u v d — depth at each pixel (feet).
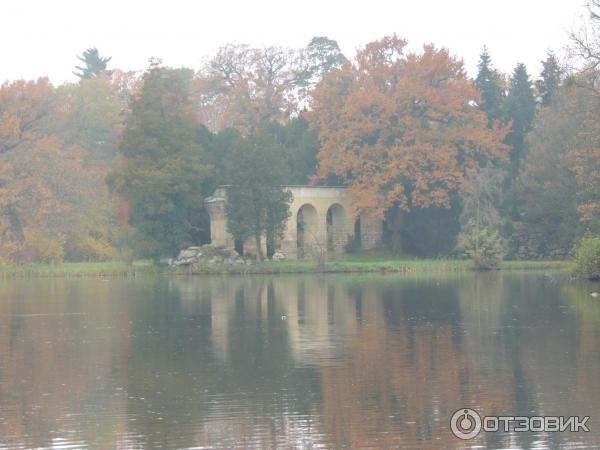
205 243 358.02
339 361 115.44
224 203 337.31
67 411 89.51
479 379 102.47
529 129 389.39
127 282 281.95
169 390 98.68
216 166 360.89
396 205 369.30
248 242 342.64
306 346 128.88
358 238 383.45
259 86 470.39
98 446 77.71
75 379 105.29
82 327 154.40
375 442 78.43
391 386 99.45
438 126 372.38
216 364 114.52
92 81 459.32
